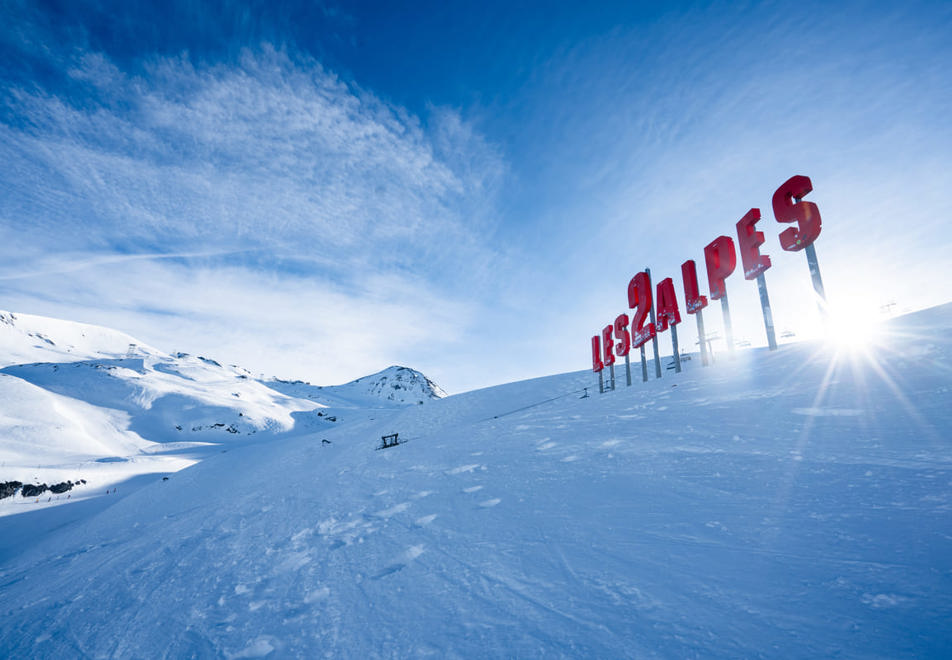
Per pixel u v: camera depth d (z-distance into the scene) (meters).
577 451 8.71
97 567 8.15
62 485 53.59
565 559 3.88
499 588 3.59
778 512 4.04
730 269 17.70
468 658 2.71
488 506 6.14
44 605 6.12
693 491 5.06
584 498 5.59
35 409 86.81
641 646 2.46
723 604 2.73
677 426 8.92
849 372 9.66
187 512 14.61
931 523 3.30
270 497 11.32
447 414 30.86
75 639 4.60
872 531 3.35
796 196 14.78
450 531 5.40
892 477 4.38
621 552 3.79
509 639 2.82
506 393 33.06
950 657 1.95
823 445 5.86
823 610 2.49
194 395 134.50
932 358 8.75
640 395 15.05
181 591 5.39
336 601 4.08
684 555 3.50
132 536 12.99
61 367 132.00
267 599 4.52
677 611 2.75
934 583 2.55
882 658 2.04
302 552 5.95
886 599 2.48
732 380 12.73
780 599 2.67
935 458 4.67
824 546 3.25
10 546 29.41
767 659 2.17
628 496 5.33
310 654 3.20
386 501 8.01
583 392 27.98
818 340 14.84
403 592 3.93
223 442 111.50
